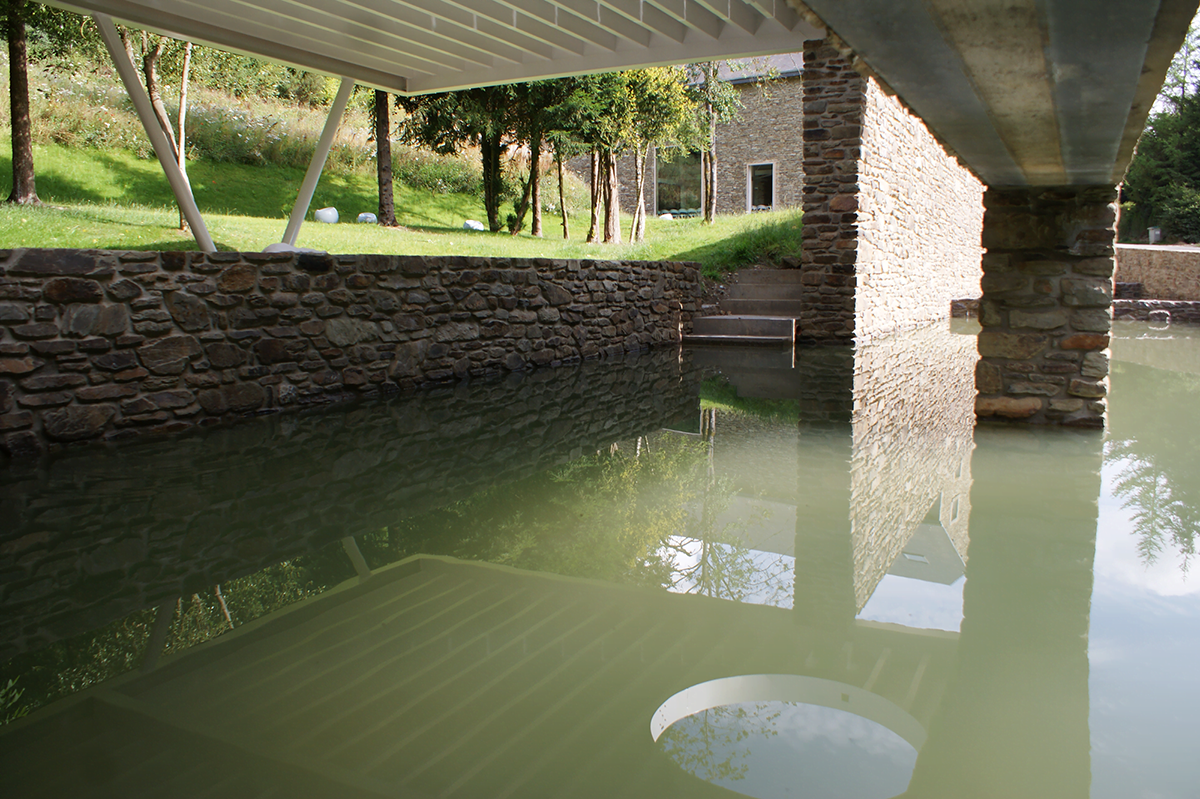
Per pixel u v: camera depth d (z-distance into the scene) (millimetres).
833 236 8695
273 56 6945
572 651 2006
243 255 4938
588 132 12852
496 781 1454
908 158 10609
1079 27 1923
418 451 4262
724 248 12492
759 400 5836
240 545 2814
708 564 2619
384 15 5984
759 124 19375
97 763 1548
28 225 7664
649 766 1489
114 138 13188
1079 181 4336
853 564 2600
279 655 2000
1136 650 1959
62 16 9812
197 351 4738
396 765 1521
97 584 2467
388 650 2021
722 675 1864
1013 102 2697
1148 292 14148
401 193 16828
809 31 7160
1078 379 4582
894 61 2268
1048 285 4574
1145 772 1456
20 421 3982
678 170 20922
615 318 8625
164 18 6168
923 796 1378
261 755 1567
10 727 1688
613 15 6660
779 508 3230
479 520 3105
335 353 5582
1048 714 1677
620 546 2809
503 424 4988
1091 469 3695
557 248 12102
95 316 4238
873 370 7219
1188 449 4086
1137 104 2697
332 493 3467
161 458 3982
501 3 5898
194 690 1831
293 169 15469
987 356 4758
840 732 1614
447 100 12883
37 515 3117
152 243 8047
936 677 1829
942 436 4461
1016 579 2434
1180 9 1777
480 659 1962
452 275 6488
